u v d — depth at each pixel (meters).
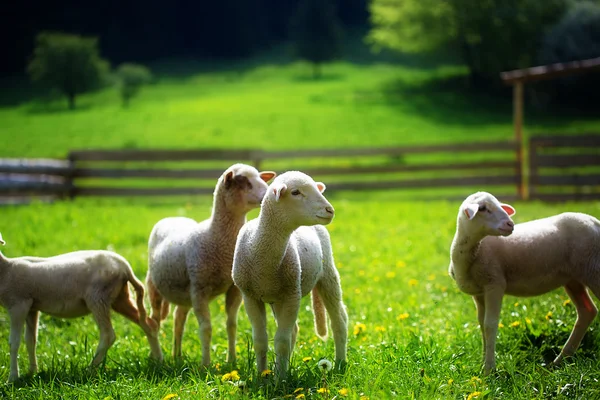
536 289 6.04
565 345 6.11
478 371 5.75
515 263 5.91
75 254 6.63
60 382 5.73
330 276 6.25
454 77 69.06
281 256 5.48
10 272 6.33
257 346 5.64
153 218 15.23
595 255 5.93
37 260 6.51
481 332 6.29
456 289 8.67
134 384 5.56
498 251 5.91
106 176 21.25
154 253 7.13
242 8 107.75
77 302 6.52
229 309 6.66
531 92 58.16
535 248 5.94
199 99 63.47
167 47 103.94
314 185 5.38
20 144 43.66
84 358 6.71
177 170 21.41
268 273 5.51
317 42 82.94
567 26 58.22
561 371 5.58
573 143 19.16
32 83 77.69
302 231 6.06
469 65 66.06
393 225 14.29
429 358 5.75
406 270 10.12
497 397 5.20
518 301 7.38
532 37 62.16
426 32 67.69
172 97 66.25
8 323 8.13
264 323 5.71
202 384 5.36
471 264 5.89
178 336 7.00
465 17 63.19
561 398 5.18
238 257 5.69
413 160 32.44
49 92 71.81
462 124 48.91
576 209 15.23
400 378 5.35
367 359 5.88
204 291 6.63
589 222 6.03
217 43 104.56
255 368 5.81
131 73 76.69
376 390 5.12
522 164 19.92
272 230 5.41
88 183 28.03
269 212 5.40
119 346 7.17
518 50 63.06
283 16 117.56
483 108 55.75
